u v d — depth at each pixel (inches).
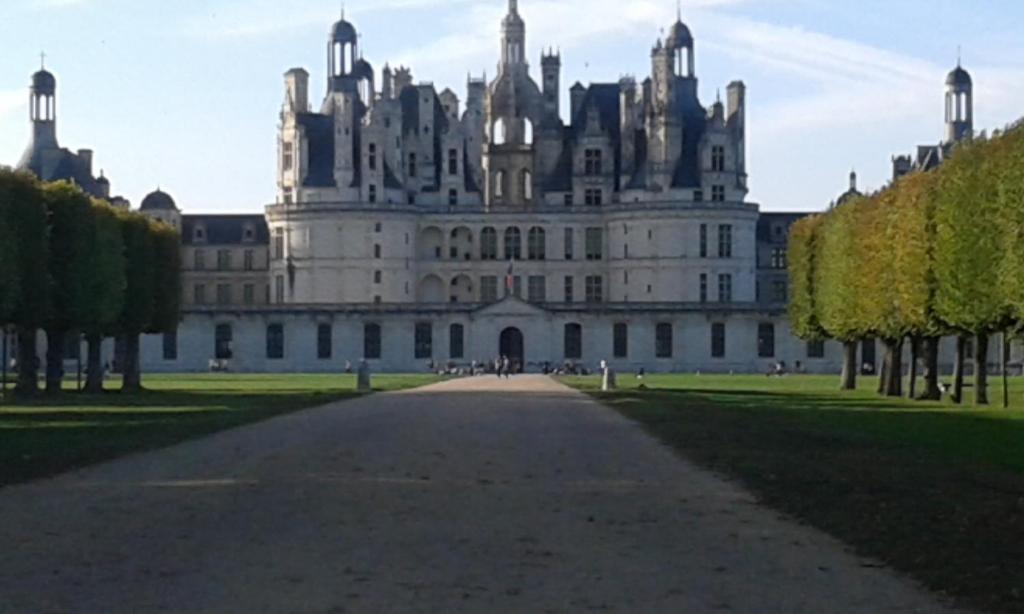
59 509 1347.2
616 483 1579.7
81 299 4207.7
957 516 1293.1
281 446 2075.5
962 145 3624.5
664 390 4618.6
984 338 3622.0
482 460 1852.9
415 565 1050.1
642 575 1016.2
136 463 1808.6
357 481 1590.8
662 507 1371.8
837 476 1644.9
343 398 3779.5
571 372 7810.0
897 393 4347.9
